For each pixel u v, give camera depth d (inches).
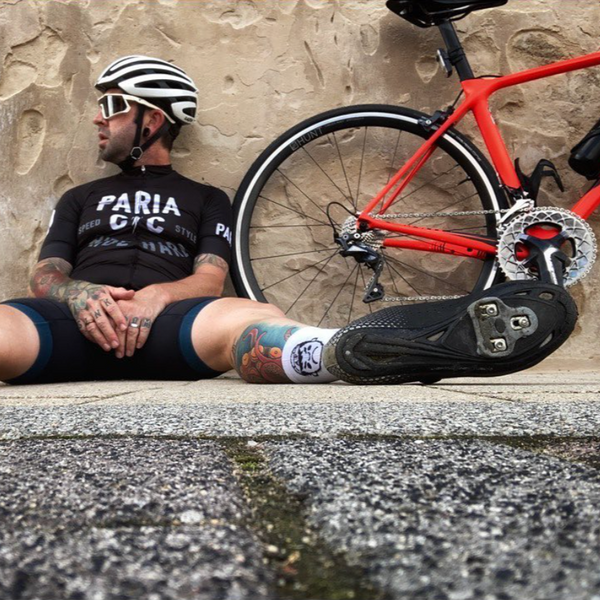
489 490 20.4
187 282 88.5
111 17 115.2
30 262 113.0
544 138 113.7
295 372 62.7
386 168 114.3
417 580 13.3
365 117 108.6
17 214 113.0
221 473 23.2
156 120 102.9
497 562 14.2
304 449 26.8
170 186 101.6
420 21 106.3
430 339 53.5
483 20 114.1
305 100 115.0
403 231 99.7
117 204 98.4
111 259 94.0
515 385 63.5
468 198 112.5
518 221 95.7
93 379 84.5
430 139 104.7
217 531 16.6
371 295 99.5
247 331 67.2
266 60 115.3
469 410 36.1
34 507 19.3
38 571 13.9
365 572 13.9
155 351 79.0
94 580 13.4
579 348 113.2
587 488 20.6
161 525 17.7
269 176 110.2
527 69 114.2
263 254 114.3
